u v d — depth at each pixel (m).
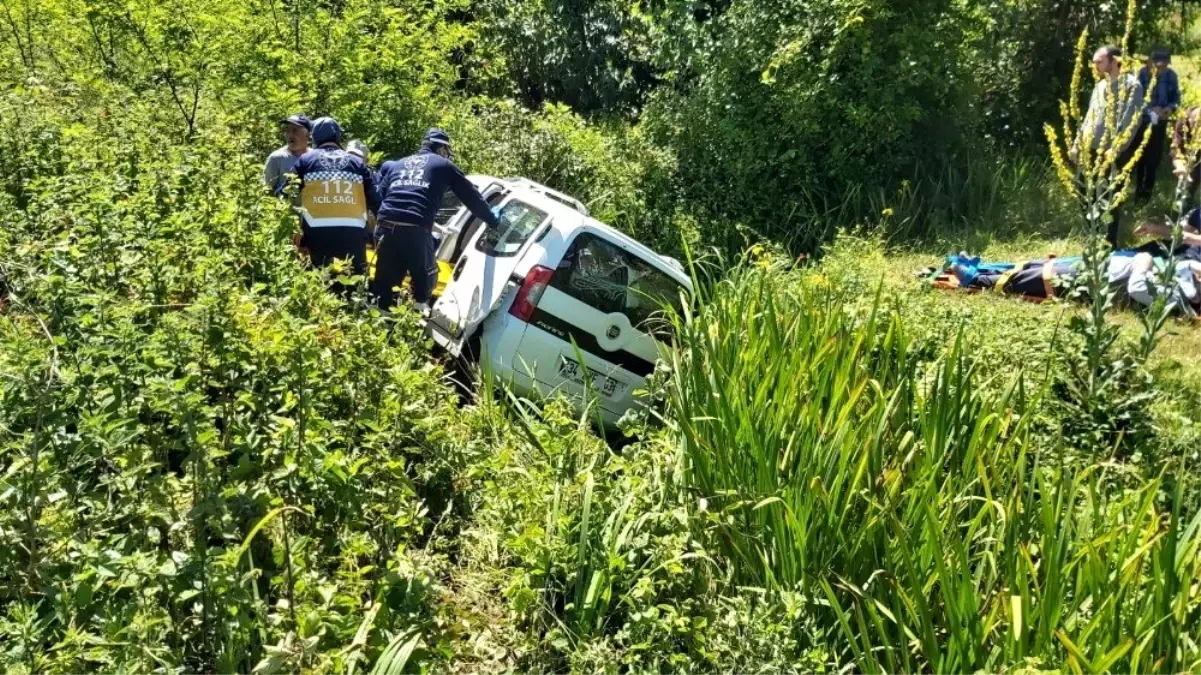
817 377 4.84
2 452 3.24
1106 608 3.36
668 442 4.84
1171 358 6.88
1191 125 8.66
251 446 3.54
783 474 4.34
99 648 2.75
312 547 3.59
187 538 3.31
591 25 15.17
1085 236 10.32
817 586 3.99
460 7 12.54
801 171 11.74
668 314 6.23
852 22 11.05
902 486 4.28
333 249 6.63
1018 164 12.74
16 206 5.91
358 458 3.88
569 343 6.50
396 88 10.68
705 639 3.59
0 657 2.65
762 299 5.96
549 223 6.55
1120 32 13.72
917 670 3.72
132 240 4.92
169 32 10.05
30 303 4.60
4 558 3.02
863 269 8.83
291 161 7.68
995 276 8.92
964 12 12.05
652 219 11.08
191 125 8.61
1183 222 6.32
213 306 3.88
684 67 12.59
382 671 2.93
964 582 3.45
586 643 3.56
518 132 10.91
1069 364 6.11
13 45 11.00
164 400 3.30
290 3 10.47
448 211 7.72
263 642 3.07
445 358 6.38
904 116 11.68
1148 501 3.82
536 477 4.42
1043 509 3.70
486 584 4.05
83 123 7.72
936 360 5.78
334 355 4.25
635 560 4.02
